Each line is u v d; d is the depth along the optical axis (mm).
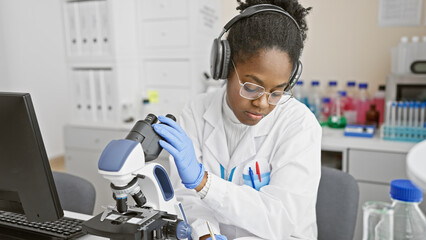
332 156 2242
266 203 962
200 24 2588
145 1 2607
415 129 2082
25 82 3898
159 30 2604
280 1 985
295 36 904
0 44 3641
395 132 2129
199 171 898
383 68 2500
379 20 2455
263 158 1106
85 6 2561
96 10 2531
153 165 820
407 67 2264
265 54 865
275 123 1126
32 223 1036
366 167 2068
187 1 2467
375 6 2447
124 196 749
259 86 895
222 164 1151
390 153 2008
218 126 1165
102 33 2555
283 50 875
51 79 4164
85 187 1368
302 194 993
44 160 827
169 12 2539
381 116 2465
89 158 2654
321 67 2648
